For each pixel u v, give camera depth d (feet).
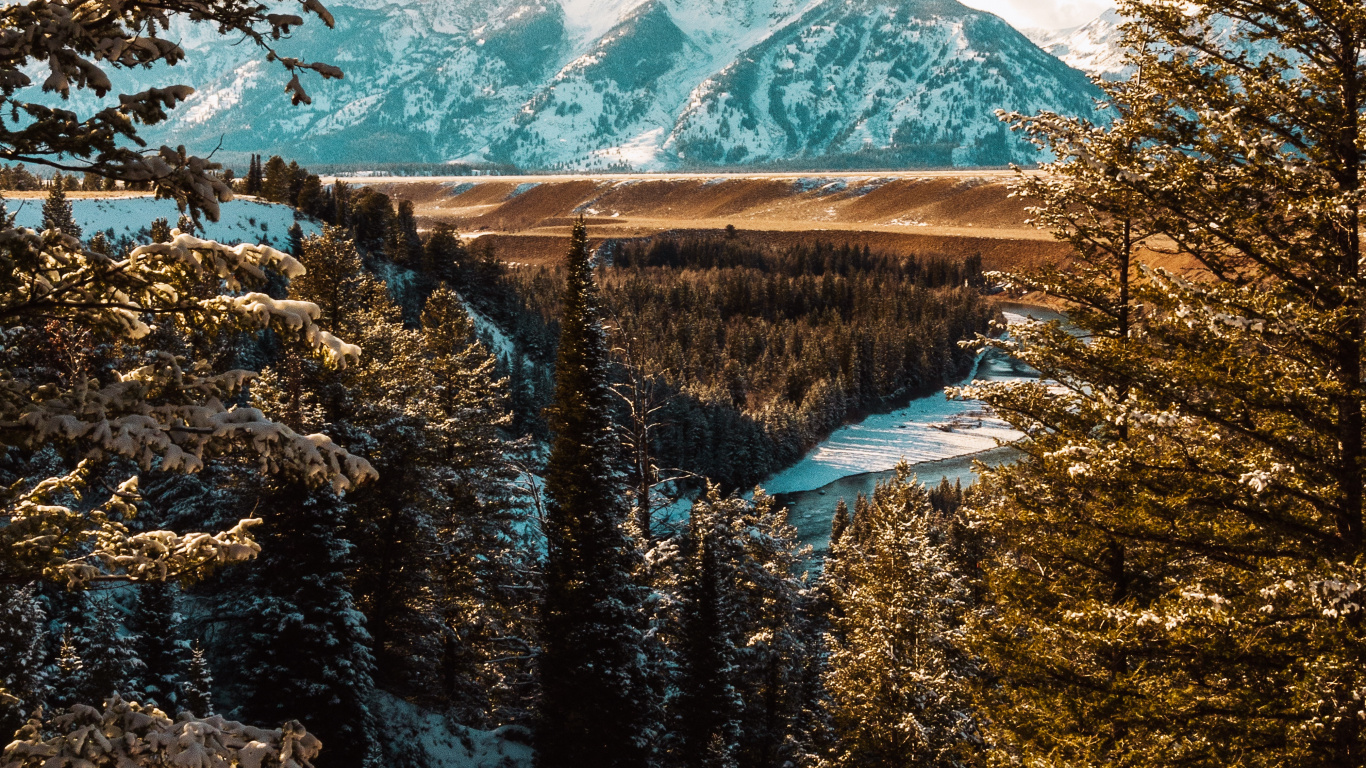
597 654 79.97
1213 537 38.11
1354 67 34.99
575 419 83.10
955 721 73.36
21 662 56.90
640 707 81.46
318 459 22.41
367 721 79.97
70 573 22.99
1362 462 32.12
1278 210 35.22
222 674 91.71
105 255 21.52
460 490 115.03
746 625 99.96
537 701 91.40
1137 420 34.96
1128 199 40.73
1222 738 33.42
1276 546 36.01
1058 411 49.44
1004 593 51.49
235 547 24.63
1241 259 39.96
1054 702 42.65
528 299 492.95
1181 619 33.53
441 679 111.65
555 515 85.10
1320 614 31.96
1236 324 32.91
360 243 374.22
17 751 20.20
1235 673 35.65
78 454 21.61
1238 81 39.06
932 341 474.90
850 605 92.53
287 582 77.92
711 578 86.84
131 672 76.33
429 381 129.39
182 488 97.25
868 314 525.34
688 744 86.74
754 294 585.22
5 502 22.81
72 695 66.49
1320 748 31.83
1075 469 37.01
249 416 22.54
